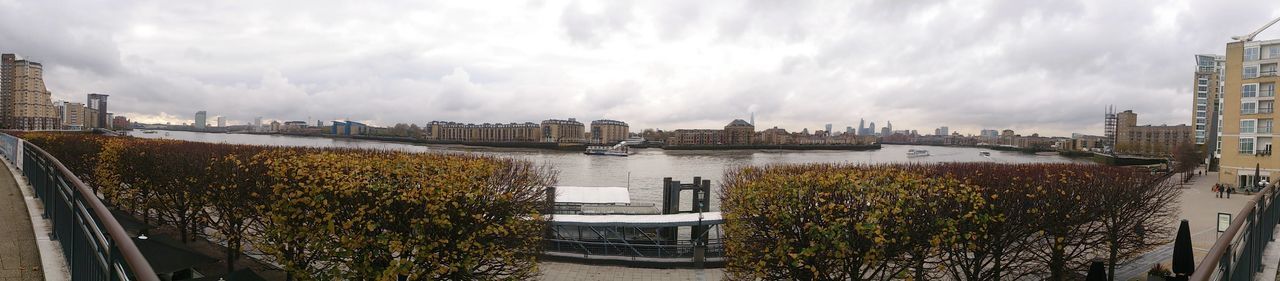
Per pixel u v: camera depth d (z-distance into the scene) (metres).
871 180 21.84
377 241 17.62
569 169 153.38
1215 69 173.00
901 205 20.22
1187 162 122.75
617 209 44.66
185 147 32.28
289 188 18.36
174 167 25.34
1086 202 27.19
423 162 21.53
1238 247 7.22
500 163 27.28
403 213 18.84
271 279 22.47
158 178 25.84
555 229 32.50
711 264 30.89
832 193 21.17
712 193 78.12
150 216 32.31
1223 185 84.06
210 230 29.95
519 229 22.20
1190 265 14.62
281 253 18.20
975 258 24.12
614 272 29.73
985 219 21.42
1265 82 83.81
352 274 17.86
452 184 18.91
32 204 13.18
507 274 23.77
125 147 29.31
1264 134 83.62
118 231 4.91
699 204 44.59
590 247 32.91
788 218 20.78
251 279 18.39
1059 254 26.38
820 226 20.55
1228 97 88.69
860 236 20.39
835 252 19.16
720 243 32.62
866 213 19.94
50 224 10.95
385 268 17.97
